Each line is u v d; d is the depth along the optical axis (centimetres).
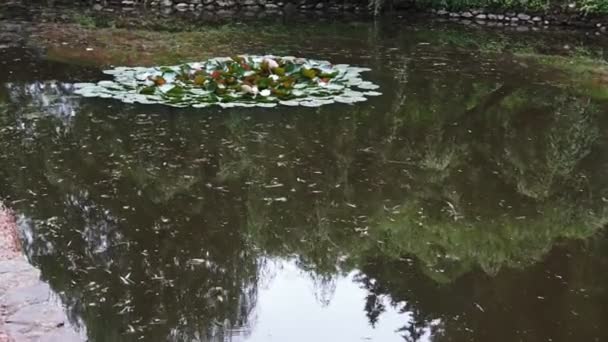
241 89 659
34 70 757
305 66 745
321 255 385
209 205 434
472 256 386
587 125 632
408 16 1268
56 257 363
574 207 456
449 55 910
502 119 641
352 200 451
